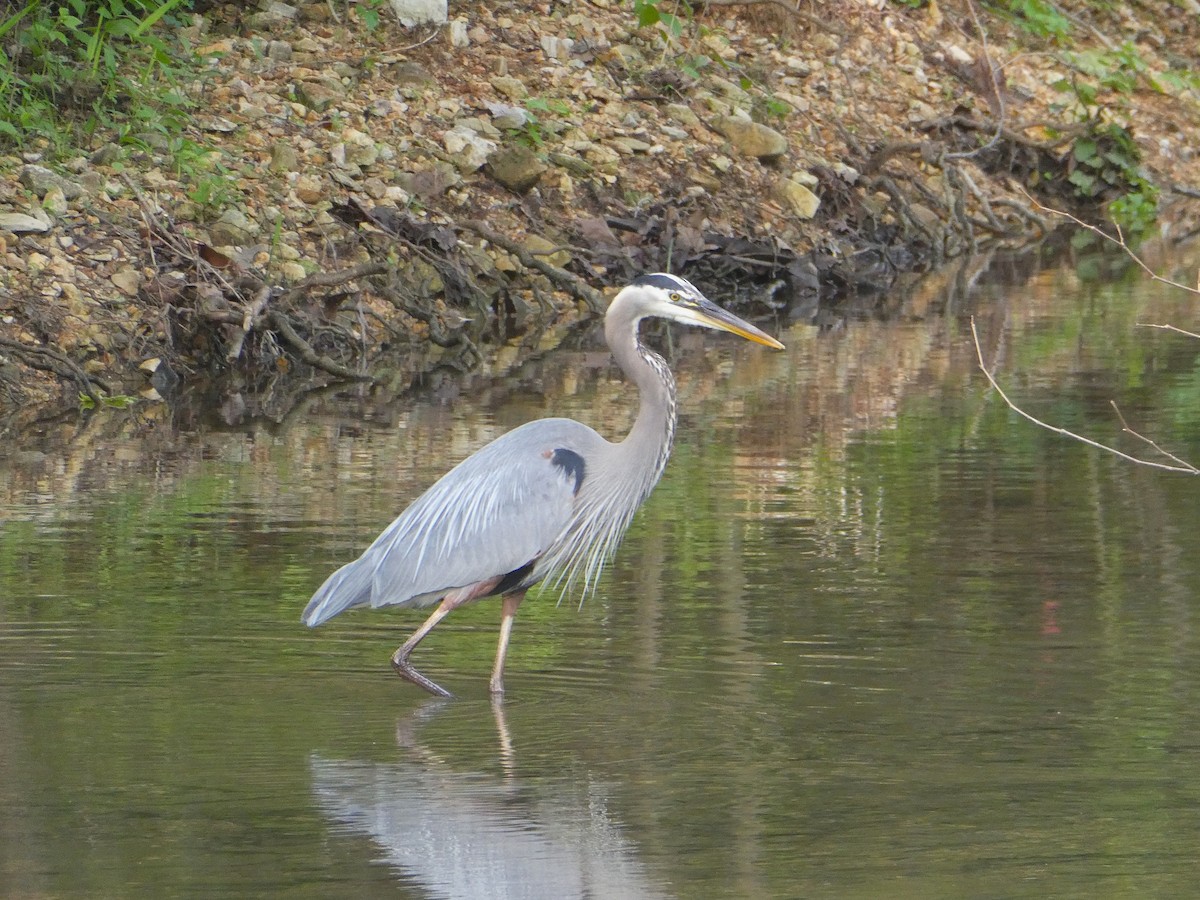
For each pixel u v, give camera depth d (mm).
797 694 8867
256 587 10781
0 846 7055
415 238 20734
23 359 16922
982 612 10195
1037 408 16125
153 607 10352
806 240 23703
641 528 12250
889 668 9234
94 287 18109
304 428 15594
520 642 9859
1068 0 32750
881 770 7812
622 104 24547
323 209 20406
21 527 12188
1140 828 7105
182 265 18766
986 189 27688
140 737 8328
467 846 7016
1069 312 21297
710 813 7336
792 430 15461
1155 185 29312
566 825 7227
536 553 9211
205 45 22953
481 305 20500
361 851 6969
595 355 19047
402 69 23359
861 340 19828
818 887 6562
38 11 21250
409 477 13672
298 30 23641
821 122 26297
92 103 20812
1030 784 7602
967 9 30812
